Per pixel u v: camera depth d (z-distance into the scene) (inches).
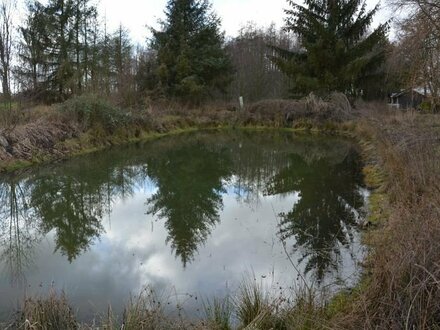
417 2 346.9
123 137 697.0
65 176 451.2
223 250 252.5
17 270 222.7
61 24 890.1
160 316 154.8
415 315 121.1
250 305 162.2
